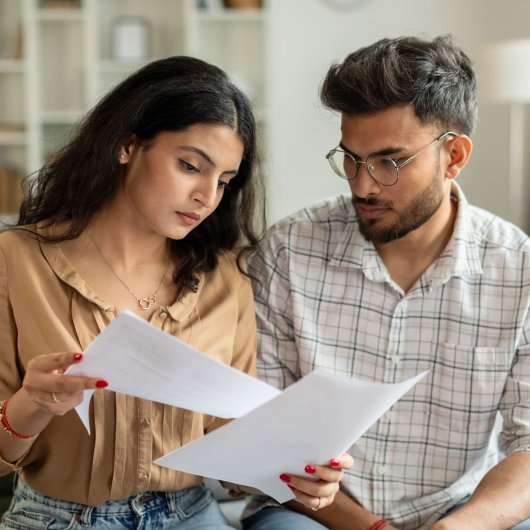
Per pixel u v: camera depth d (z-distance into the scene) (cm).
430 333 169
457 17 526
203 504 154
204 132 140
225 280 161
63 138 160
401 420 169
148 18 519
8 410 131
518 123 496
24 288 142
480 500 153
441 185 162
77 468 141
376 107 153
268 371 175
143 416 143
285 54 528
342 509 161
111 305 144
